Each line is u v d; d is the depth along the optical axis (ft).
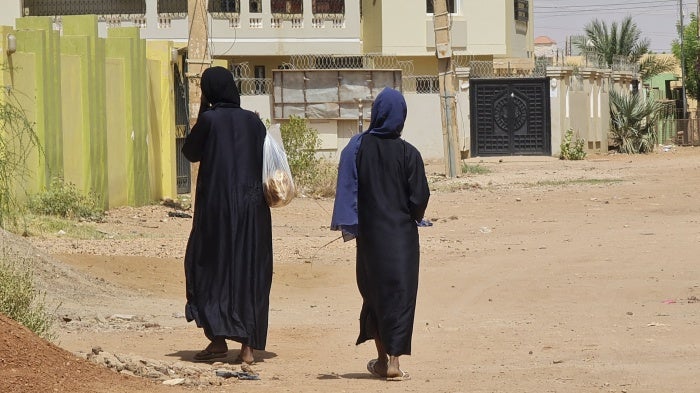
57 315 74.13
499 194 185.47
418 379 55.47
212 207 60.03
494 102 294.05
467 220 145.89
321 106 267.18
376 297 55.21
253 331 59.62
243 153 60.44
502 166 263.90
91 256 98.73
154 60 164.96
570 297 86.22
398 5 304.71
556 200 172.35
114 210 146.61
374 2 307.17
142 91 157.48
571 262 103.40
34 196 127.24
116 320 75.77
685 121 388.78
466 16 311.06
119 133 151.02
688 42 480.64
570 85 301.02
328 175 197.98
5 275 59.62
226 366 59.11
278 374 57.72
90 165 140.56
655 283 90.02
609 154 325.01
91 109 141.28
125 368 54.70
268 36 278.67
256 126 61.26
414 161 55.47
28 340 51.39
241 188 60.08
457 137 220.84
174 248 110.22
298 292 93.45
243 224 59.98
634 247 112.06
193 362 60.70
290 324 76.74
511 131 293.84
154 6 269.85
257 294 60.03
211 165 60.39
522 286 91.66
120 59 151.94
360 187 55.83
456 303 86.02
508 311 81.35
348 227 55.52
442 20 219.00
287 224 143.54
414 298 55.31
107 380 50.88
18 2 273.33
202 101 62.90
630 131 331.98
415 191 55.36
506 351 64.39
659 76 540.52
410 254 55.36
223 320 59.26
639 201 166.81
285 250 112.57
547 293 88.28
